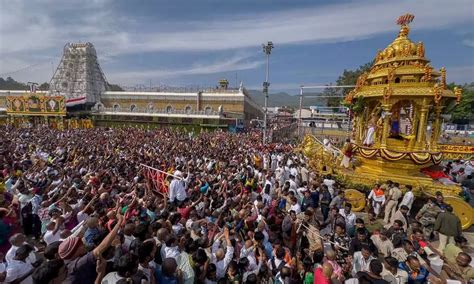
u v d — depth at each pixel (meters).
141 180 11.34
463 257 5.22
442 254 6.40
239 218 7.22
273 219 7.47
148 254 4.09
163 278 4.21
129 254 3.69
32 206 8.08
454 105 10.90
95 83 80.12
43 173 11.03
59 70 77.94
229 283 4.95
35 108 54.56
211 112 61.12
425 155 10.64
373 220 8.77
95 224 5.16
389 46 11.84
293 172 13.26
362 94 12.13
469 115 52.25
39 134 31.89
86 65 76.75
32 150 18.94
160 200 8.41
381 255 6.25
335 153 14.38
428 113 11.16
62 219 6.30
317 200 9.97
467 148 19.94
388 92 10.71
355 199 11.11
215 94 71.44
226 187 10.02
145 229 5.00
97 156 16.61
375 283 4.36
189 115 57.72
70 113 62.09
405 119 13.88
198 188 9.82
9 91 77.31
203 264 4.86
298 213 8.38
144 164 13.52
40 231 8.12
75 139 27.52
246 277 4.91
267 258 6.18
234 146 27.34
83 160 14.79
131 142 27.55
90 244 4.74
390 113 11.01
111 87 94.25
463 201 9.61
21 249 4.66
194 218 6.80
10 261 4.66
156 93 75.25
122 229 5.23
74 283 3.64
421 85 10.49
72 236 4.27
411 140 11.24
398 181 10.87
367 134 12.19
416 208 10.85
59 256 3.99
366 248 5.64
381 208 10.00
